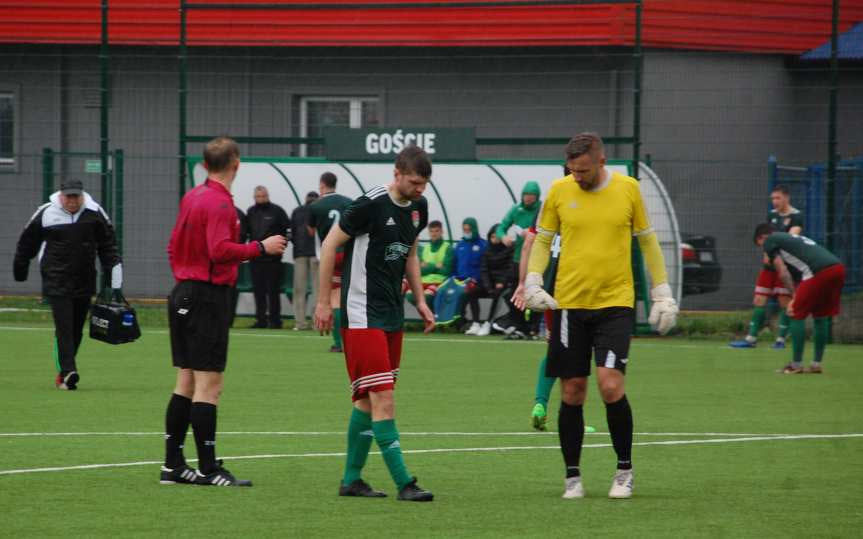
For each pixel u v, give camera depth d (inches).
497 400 1644.9
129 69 3351.4
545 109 3159.5
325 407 1561.3
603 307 978.7
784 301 2415.1
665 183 2970.0
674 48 3021.7
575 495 991.0
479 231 2758.4
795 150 3026.6
